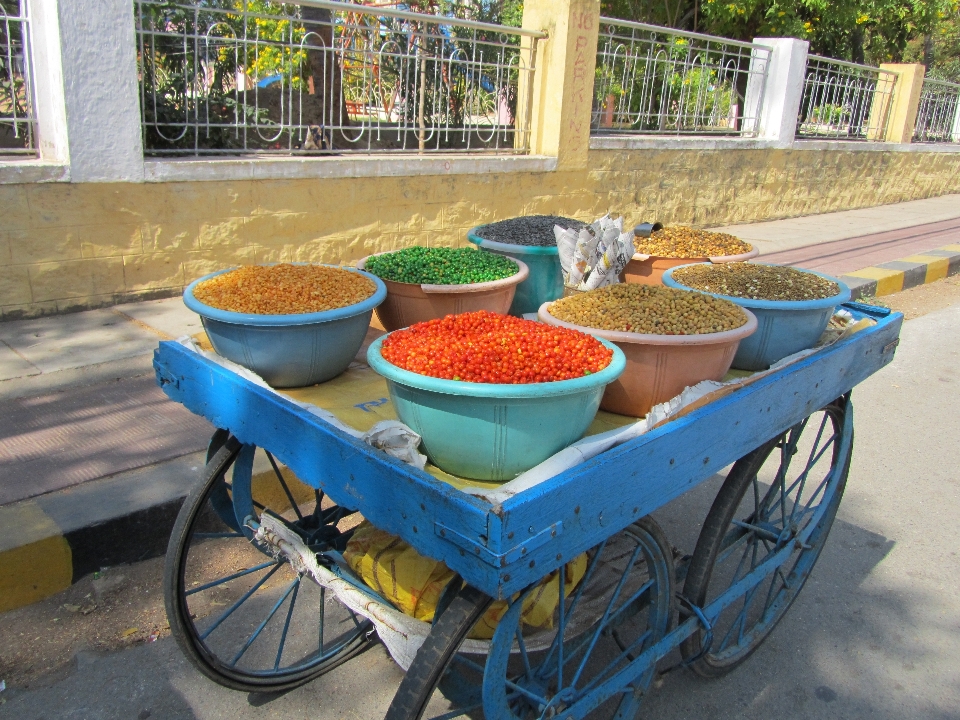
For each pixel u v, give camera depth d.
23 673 2.43
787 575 2.92
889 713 2.44
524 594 1.69
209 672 2.26
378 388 2.31
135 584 2.84
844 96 11.34
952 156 14.03
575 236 2.78
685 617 2.33
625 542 2.46
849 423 2.86
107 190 4.85
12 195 4.53
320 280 2.41
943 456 4.21
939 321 6.77
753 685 2.55
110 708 2.33
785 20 11.53
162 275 5.21
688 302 2.23
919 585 3.09
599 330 2.06
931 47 20.38
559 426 1.73
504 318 2.09
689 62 8.76
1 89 5.32
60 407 3.67
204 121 5.93
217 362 2.24
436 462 1.84
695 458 1.96
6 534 2.69
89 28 4.51
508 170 6.93
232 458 2.30
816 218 10.82
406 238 6.38
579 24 6.98
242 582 2.94
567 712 1.89
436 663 1.59
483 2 10.23
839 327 2.82
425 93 7.09
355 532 2.28
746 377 2.28
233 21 5.95
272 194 5.53
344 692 2.46
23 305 4.74
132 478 3.08
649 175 8.35
